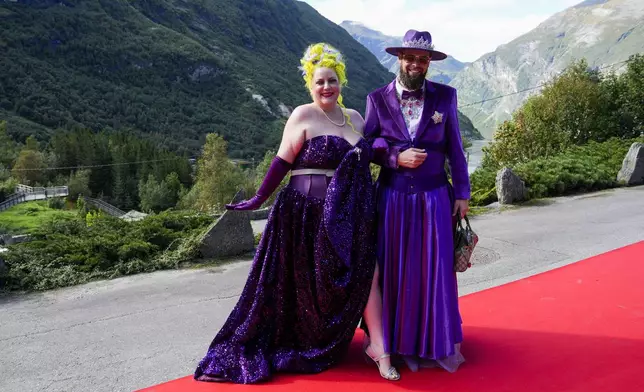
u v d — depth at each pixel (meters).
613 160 11.21
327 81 2.77
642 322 3.34
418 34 2.72
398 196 2.81
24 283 5.44
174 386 2.74
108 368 3.50
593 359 2.87
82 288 5.45
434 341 2.72
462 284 4.85
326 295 2.71
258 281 2.88
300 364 2.79
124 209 68.50
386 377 2.70
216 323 4.31
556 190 9.78
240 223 6.59
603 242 6.07
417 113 2.82
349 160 2.72
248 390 2.64
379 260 2.83
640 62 14.58
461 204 2.87
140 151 77.00
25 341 4.05
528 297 3.92
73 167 70.94
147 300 4.99
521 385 2.62
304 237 2.75
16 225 41.44
